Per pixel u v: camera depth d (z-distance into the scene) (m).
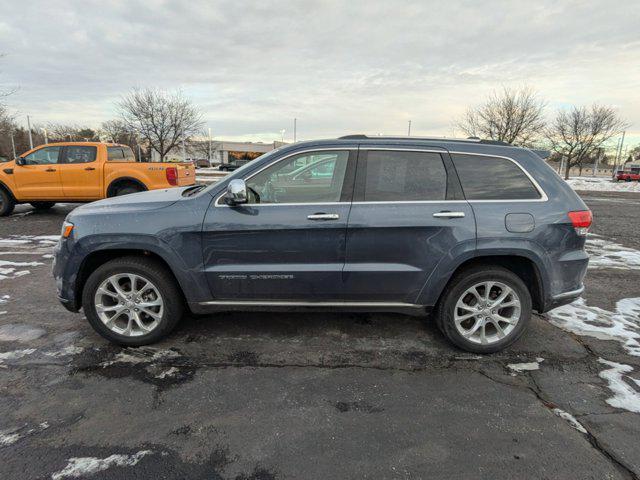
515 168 3.34
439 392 2.87
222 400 2.75
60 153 9.24
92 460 2.21
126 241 3.24
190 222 3.22
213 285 3.32
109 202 3.57
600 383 2.99
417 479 2.10
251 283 3.31
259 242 3.23
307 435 2.42
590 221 3.35
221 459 2.23
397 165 3.31
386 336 3.70
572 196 3.35
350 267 3.26
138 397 2.76
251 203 3.26
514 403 2.75
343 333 3.74
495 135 40.19
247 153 91.06
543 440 2.39
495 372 3.13
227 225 3.21
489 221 3.21
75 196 9.25
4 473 2.10
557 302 3.36
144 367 3.13
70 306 3.41
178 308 3.44
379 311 3.42
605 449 2.33
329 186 3.30
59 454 2.24
